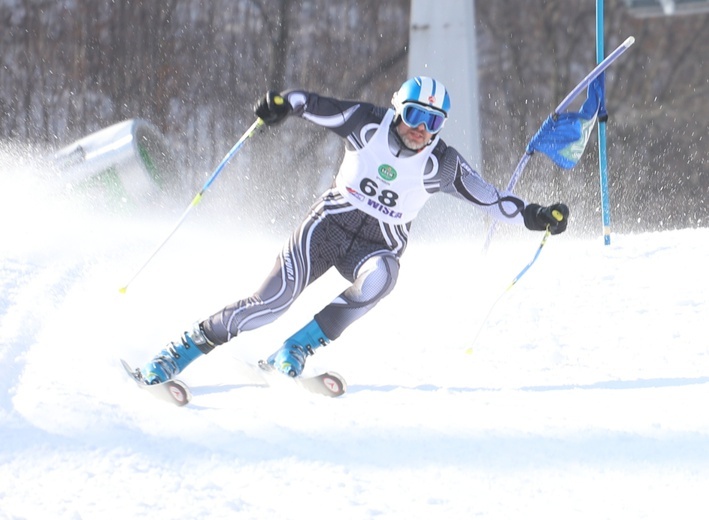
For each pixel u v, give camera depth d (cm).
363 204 1045
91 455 812
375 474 799
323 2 5250
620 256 1712
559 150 1389
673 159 5125
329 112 1017
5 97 4709
